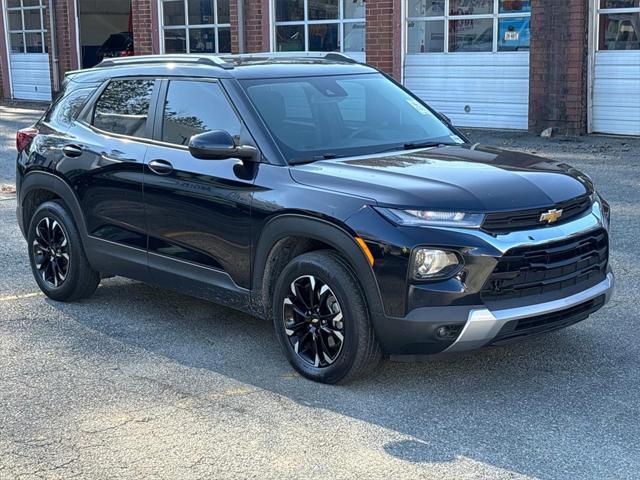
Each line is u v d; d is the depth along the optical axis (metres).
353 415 4.61
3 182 12.47
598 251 4.99
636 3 13.80
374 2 16.98
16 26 25.77
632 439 4.27
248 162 5.32
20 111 23.16
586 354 5.41
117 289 7.17
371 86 6.16
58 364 5.46
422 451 4.18
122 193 6.05
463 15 16.02
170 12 21.14
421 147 5.70
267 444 4.29
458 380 5.05
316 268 4.86
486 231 4.49
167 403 4.82
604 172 11.31
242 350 5.66
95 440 4.36
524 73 15.38
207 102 5.73
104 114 6.48
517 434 4.34
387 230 4.54
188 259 5.69
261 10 18.92
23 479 3.96
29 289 7.22
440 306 4.47
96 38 24.89
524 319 4.55
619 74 14.23
